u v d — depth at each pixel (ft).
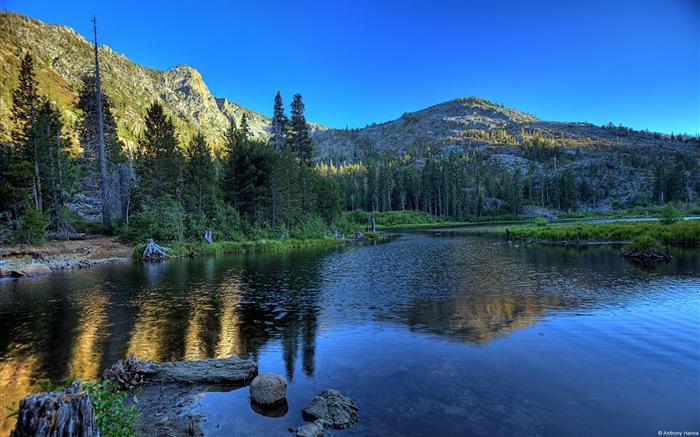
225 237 135.23
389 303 48.42
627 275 64.95
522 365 26.78
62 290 58.70
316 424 18.85
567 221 303.48
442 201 422.00
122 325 39.42
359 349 31.12
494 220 388.78
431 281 64.75
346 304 48.26
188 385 25.02
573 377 24.52
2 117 250.78
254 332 36.63
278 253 119.14
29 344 33.58
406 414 20.03
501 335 34.06
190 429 19.19
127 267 86.17
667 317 38.42
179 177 142.72
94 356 30.53
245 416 20.71
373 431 18.38
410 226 321.52
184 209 133.59
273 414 20.86
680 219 148.46
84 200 171.53
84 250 101.30
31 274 73.10
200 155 137.90
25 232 94.58
